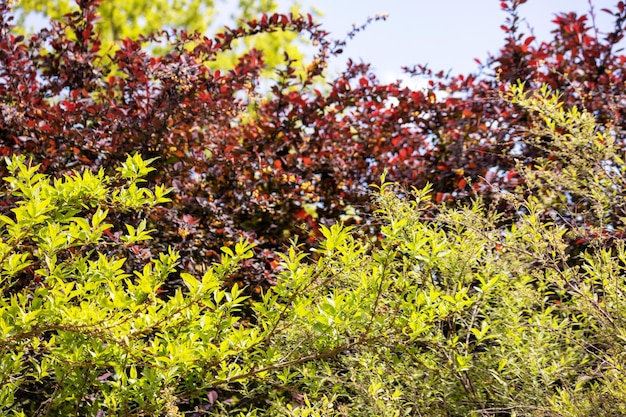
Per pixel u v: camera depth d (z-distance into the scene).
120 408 2.77
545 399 2.83
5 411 2.71
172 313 2.61
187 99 4.92
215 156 5.16
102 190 2.71
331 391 3.21
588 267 2.96
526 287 3.27
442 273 3.28
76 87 5.52
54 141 4.84
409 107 5.61
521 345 3.11
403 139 5.70
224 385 2.79
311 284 2.79
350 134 5.69
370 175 5.41
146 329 2.60
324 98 5.67
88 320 2.47
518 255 3.13
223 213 4.95
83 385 2.77
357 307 2.70
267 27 5.61
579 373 3.21
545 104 3.54
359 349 3.10
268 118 5.74
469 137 5.39
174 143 5.03
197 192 5.10
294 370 3.49
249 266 4.38
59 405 2.91
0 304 2.57
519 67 5.45
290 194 5.14
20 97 5.01
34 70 5.43
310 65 5.82
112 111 5.05
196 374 2.84
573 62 5.41
